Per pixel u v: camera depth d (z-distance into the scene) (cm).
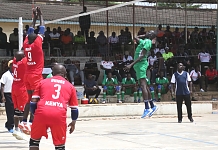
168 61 2808
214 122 1900
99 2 3538
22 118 1224
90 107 2198
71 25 3466
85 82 2442
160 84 2606
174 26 3562
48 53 2814
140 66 1418
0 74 2627
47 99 771
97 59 2884
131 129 1616
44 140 1301
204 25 3644
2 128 1670
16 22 3575
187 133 1480
